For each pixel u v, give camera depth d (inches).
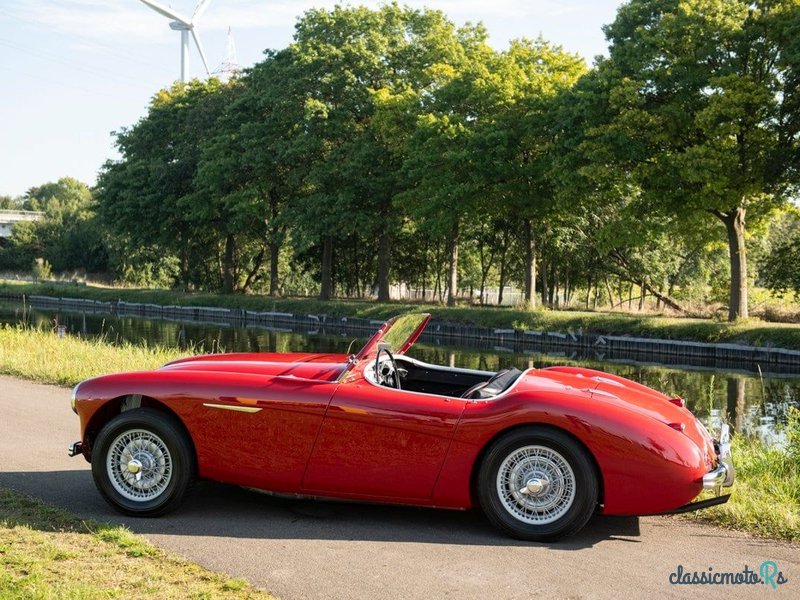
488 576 162.6
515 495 187.9
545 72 1449.3
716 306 1505.9
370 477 194.7
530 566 169.3
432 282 2343.8
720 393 749.9
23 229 3496.6
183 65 3592.5
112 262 2984.7
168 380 205.9
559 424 183.5
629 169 1160.2
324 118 1672.0
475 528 196.4
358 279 2201.0
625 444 181.2
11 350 564.1
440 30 1638.8
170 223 2169.0
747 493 225.5
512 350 1216.2
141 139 2290.8
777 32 1018.7
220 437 200.5
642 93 1115.9
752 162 1059.9
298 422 196.9
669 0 1140.5
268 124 1822.1
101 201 2347.4
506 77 1403.8
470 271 2329.0
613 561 173.6
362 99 1688.0
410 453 191.8
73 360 512.7
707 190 1042.7
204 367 216.8
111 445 203.3
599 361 1069.8
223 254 2576.3
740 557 178.2
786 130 1053.2
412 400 194.1
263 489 203.0
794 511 210.4
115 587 150.3
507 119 1385.3
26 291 2576.3
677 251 1795.0
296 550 177.5
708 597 153.6
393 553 176.2
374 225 1647.4
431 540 186.2
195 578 157.1
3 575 151.6
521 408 186.1
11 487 227.0
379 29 1743.4
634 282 1758.1
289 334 1486.2
